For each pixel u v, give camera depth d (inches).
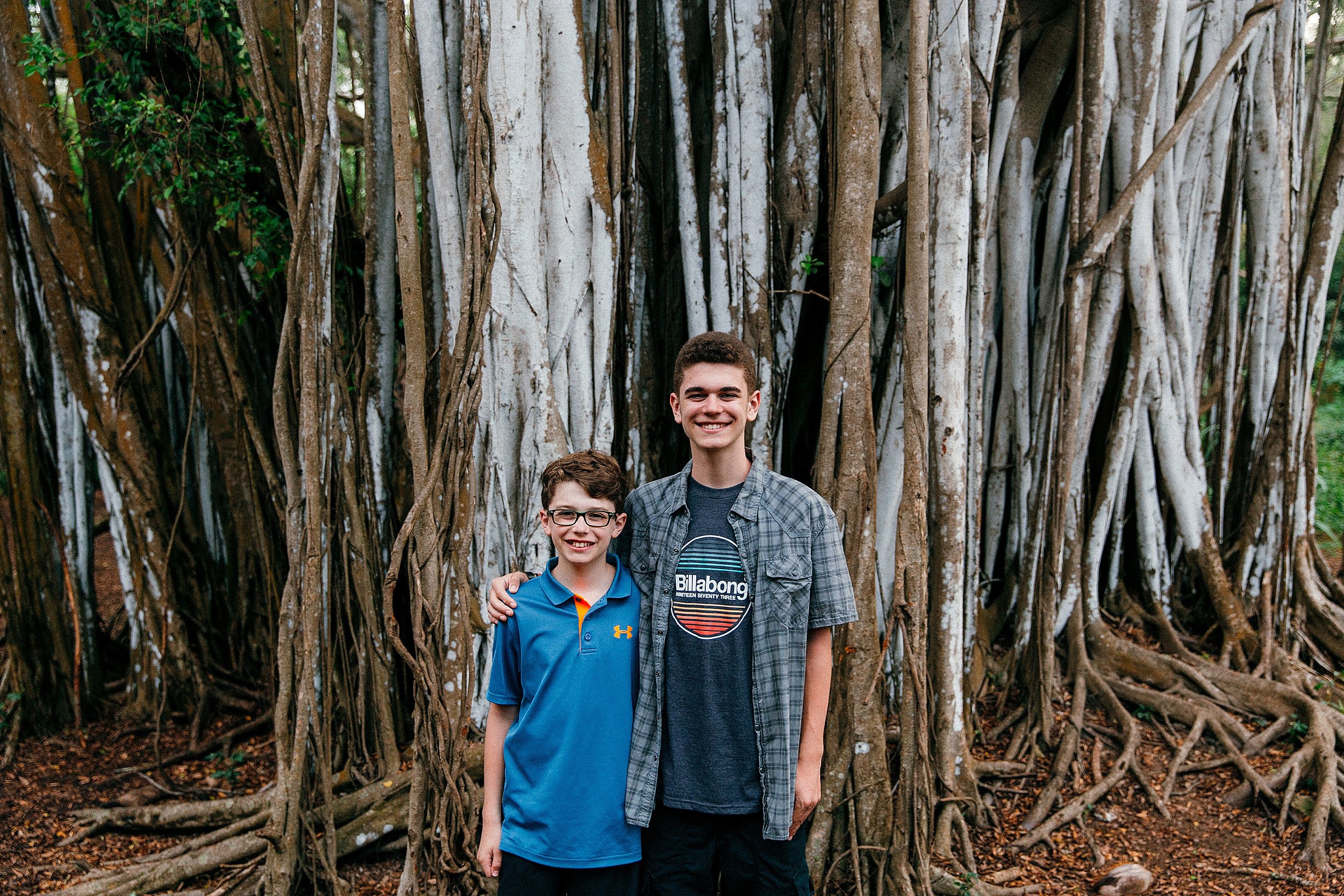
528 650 84.7
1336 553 311.3
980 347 158.4
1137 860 140.1
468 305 114.8
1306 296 212.4
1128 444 193.2
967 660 172.1
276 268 183.3
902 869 120.0
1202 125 193.8
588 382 134.6
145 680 191.8
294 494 125.6
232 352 190.1
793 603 81.6
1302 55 211.0
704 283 158.2
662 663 83.3
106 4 180.4
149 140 177.9
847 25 120.6
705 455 83.8
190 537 199.6
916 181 121.6
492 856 87.4
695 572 82.9
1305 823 147.1
